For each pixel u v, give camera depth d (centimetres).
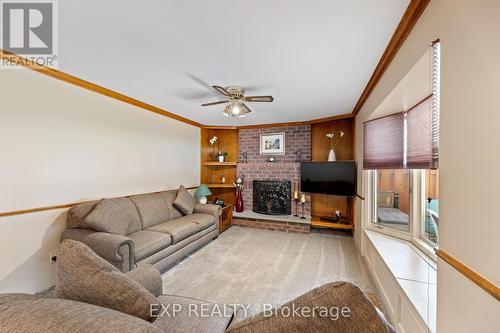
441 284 105
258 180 503
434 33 114
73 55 195
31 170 212
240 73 230
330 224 409
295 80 247
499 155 71
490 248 75
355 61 202
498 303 71
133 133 335
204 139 528
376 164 280
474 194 83
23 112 206
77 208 237
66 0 129
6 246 195
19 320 60
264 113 401
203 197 448
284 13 139
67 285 92
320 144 465
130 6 134
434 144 125
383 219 289
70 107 247
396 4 130
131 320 63
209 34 163
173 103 344
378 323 54
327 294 58
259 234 417
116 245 202
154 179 378
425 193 229
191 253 324
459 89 92
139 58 200
